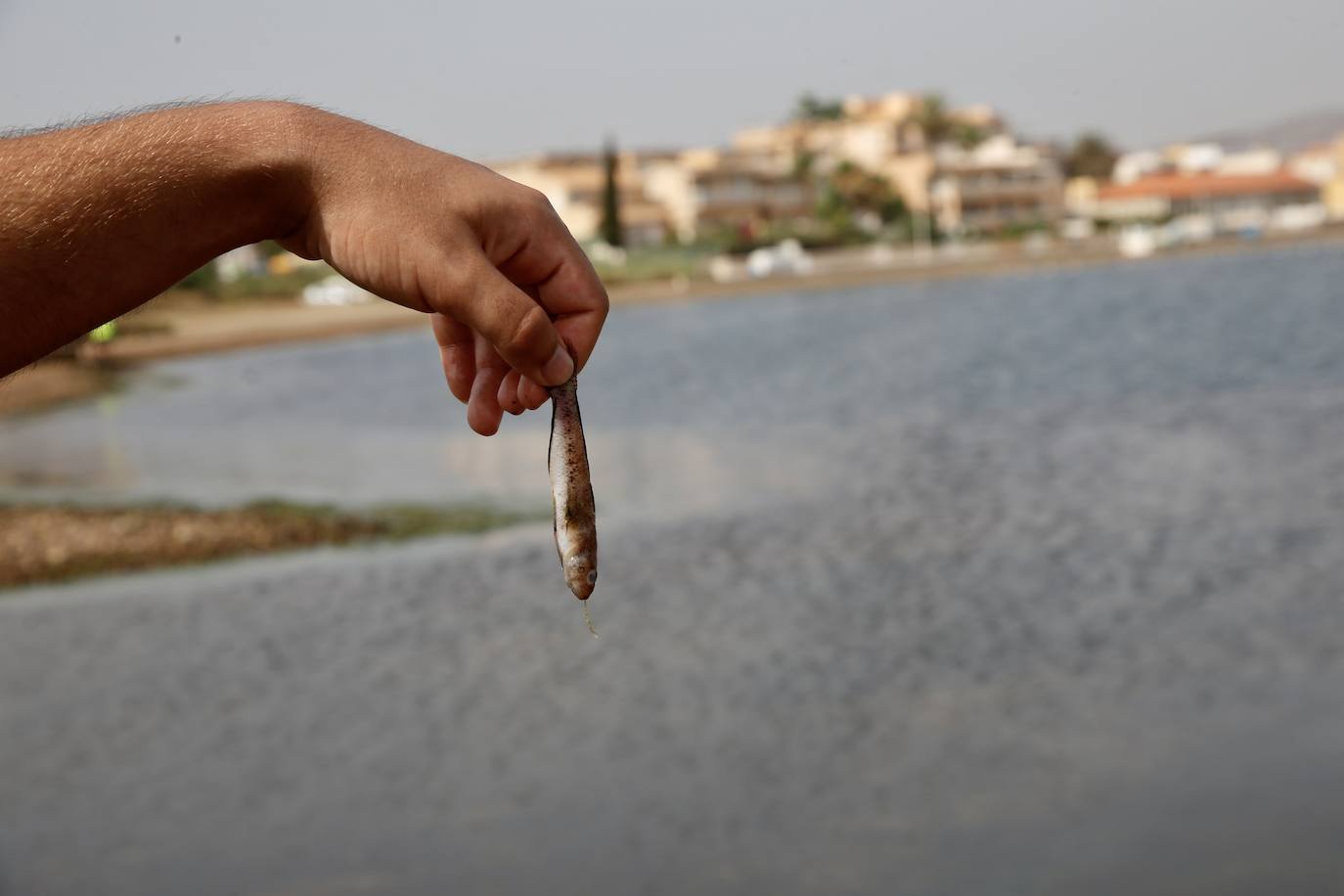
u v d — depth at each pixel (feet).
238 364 201.46
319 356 213.87
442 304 2.68
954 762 30.91
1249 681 35.47
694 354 176.35
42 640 47.91
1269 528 54.75
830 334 198.80
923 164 399.85
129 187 2.37
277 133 2.54
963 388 122.11
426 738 34.53
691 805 29.04
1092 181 471.21
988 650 40.01
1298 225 425.69
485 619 47.06
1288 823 26.17
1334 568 47.37
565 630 44.75
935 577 49.80
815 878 25.04
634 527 63.10
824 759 31.45
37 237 2.34
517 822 28.60
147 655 44.73
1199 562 49.80
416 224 2.64
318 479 84.43
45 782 32.58
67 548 63.72
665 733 33.88
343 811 29.73
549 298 2.97
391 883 25.81
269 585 55.52
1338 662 36.52
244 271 296.92
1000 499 65.51
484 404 3.42
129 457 99.35
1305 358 129.08
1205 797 27.86
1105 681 36.32
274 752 33.96
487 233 2.77
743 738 33.27
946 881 24.80
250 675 41.65
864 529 59.67
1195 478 68.18
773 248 356.18
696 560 55.06
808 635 42.63
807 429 99.35
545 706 36.63
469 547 60.80
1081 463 76.07
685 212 371.15
